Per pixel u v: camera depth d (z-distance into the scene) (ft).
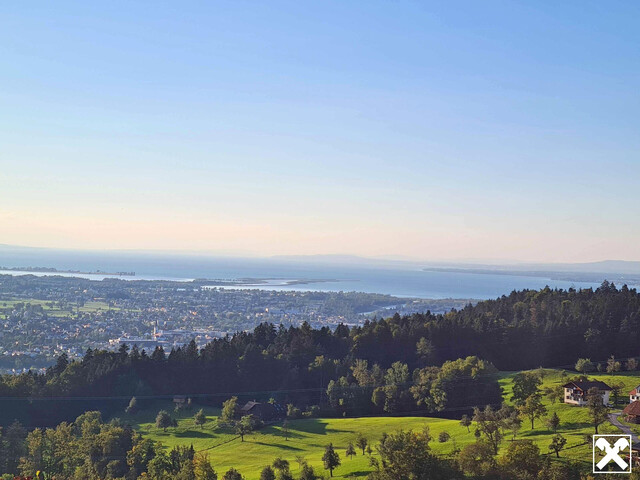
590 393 444.55
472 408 590.55
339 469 392.88
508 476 321.93
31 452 455.63
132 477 422.82
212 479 383.45
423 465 335.26
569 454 344.69
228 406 570.46
